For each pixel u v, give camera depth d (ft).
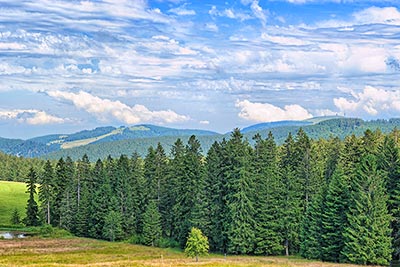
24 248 286.87
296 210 273.54
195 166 310.24
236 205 271.08
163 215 331.57
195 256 248.73
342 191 242.78
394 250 226.99
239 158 278.26
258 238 269.03
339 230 239.91
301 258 252.83
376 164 237.66
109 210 355.15
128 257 248.52
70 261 229.45
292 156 315.78
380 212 223.92
